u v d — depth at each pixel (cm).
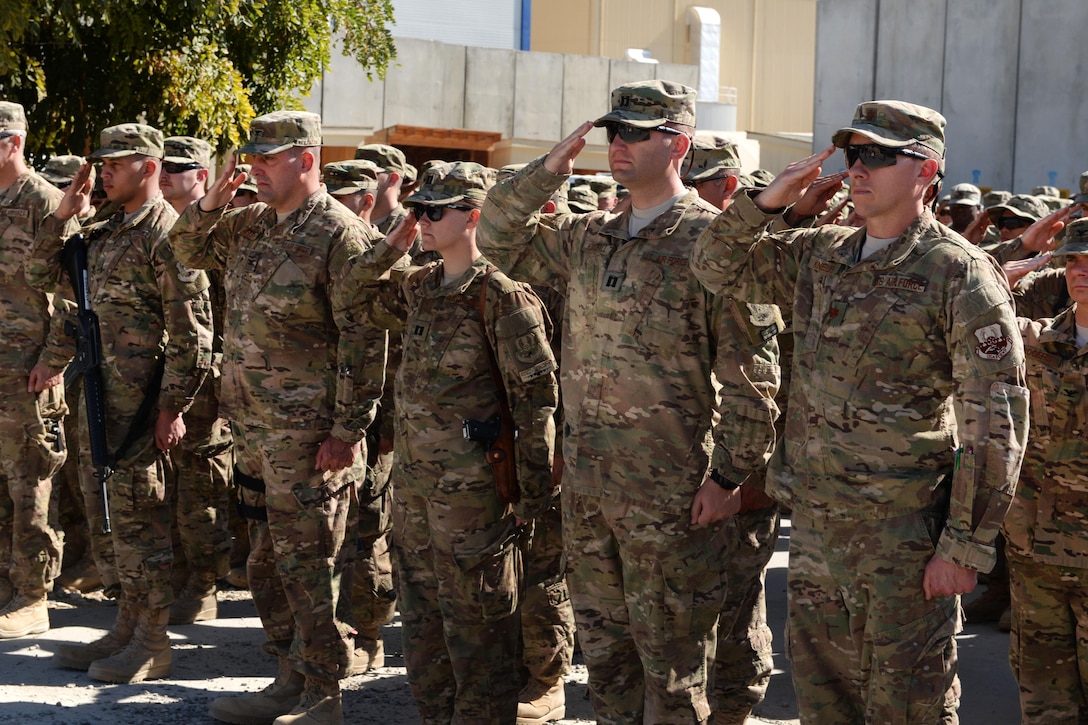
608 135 371
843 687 324
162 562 518
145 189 521
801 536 325
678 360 355
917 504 306
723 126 3166
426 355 411
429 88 2627
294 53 1255
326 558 449
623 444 359
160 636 521
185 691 499
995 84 1989
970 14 2017
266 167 445
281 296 443
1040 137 1936
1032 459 402
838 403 313
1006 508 293
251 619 620
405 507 420
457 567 404
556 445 459
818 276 324
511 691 417
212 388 598
